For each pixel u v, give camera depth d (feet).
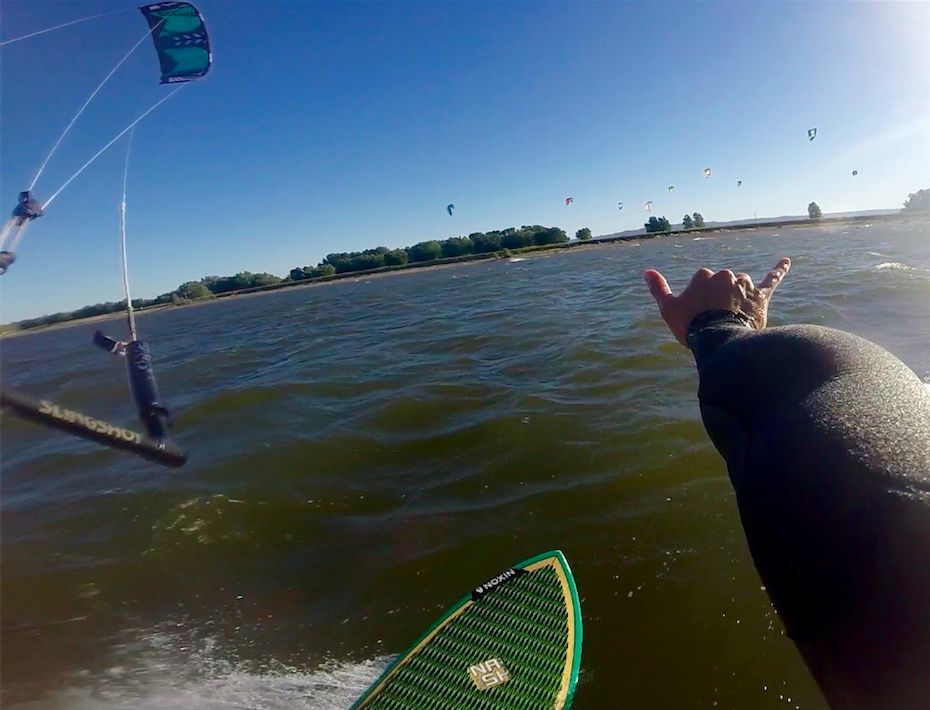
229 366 38.37
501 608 10.53
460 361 30.58
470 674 9.32
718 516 13.21
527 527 13.85
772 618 10.15
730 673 9.21
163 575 13.88
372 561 13.48
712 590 10.98
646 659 9.66
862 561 2.21
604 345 29.01
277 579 13.29
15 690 10.58
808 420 2.75
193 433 23.44
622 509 14.02
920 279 36.99
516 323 40.01
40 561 14.98
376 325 49.85
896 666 2.07
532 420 20.10
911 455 2.35
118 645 11.63
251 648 11.25
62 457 23.50
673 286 47.91
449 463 17.87
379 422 21.98
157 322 83.71
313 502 16.47
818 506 2.43
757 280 44.45
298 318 65.51
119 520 16.80
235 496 17.24
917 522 2.11
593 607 10.94
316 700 9.78
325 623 11.74
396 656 10.65
